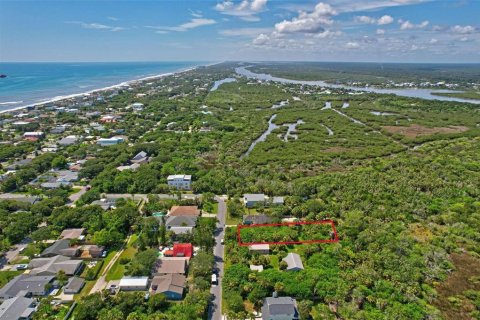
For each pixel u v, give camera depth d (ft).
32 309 330.34
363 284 366.02
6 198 572.10
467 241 467.52
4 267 401.49
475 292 370.94
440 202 579.48
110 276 389.39
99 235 444.14
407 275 379.55
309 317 332.60
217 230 493.36
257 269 399.24
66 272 384.88
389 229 486.38
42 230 455.63
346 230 477.36
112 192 617.62
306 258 424.05
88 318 320.70
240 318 319.47
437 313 336.90
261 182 635.66
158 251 432.25
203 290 358.43
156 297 339.16
